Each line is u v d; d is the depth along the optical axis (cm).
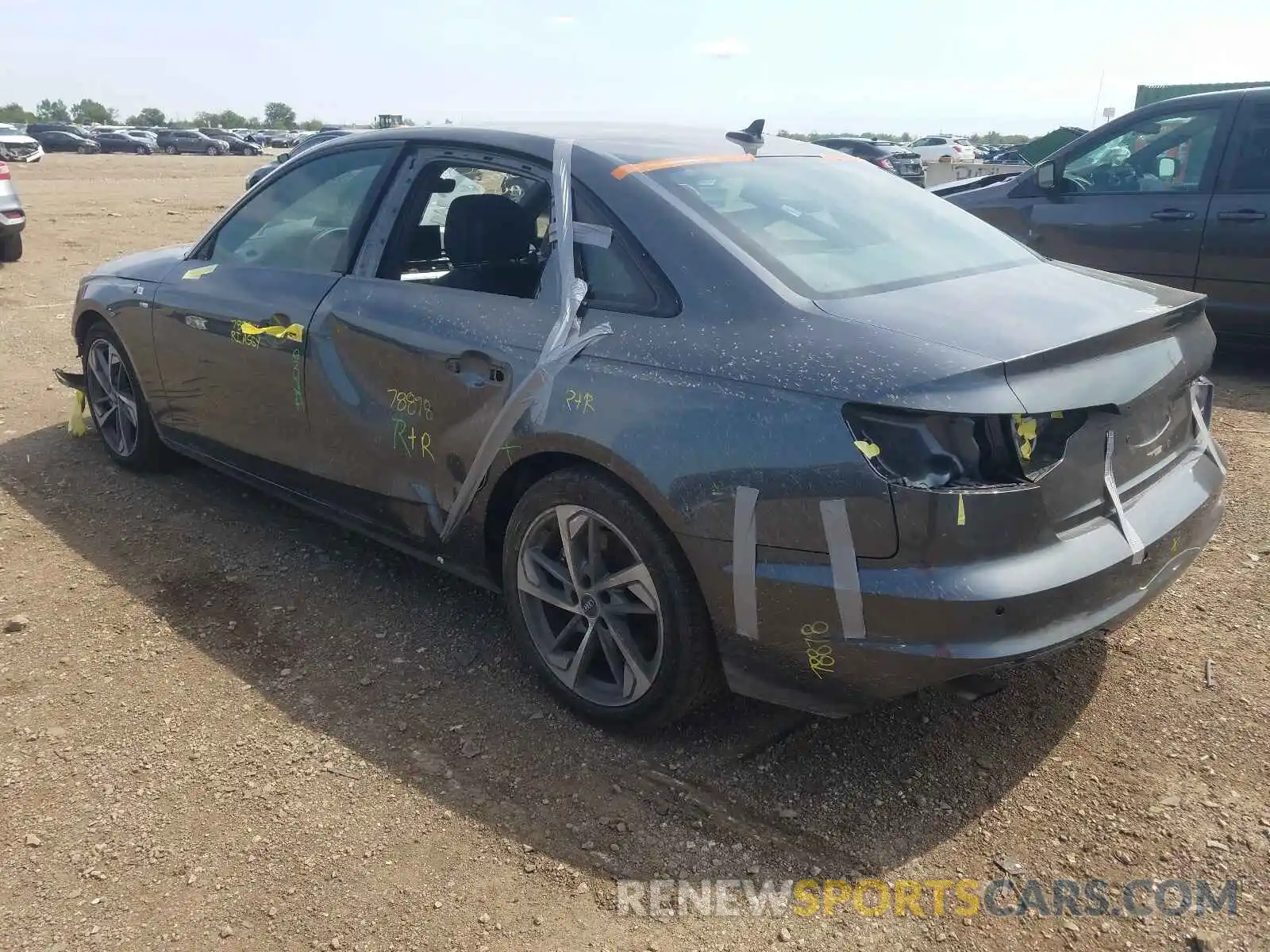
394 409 331
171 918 226
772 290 261
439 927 225
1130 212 677
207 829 253
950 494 222
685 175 306
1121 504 258
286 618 357
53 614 355
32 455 514
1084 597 240
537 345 289
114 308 458
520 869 242
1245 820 257
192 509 450
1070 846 250
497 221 319
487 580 328
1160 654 333
